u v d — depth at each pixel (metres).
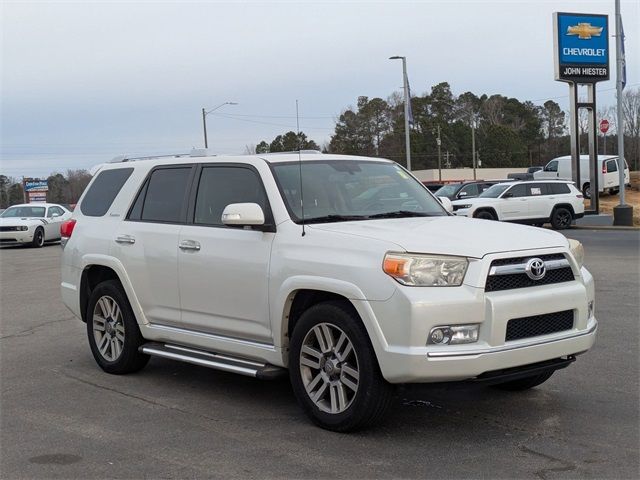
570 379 6.37
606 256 16.41
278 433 5.09
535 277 4.79
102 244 6.98
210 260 5.84
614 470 4.29
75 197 84.12
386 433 5.02
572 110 32.19
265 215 5.59
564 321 4.96
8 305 11.77
